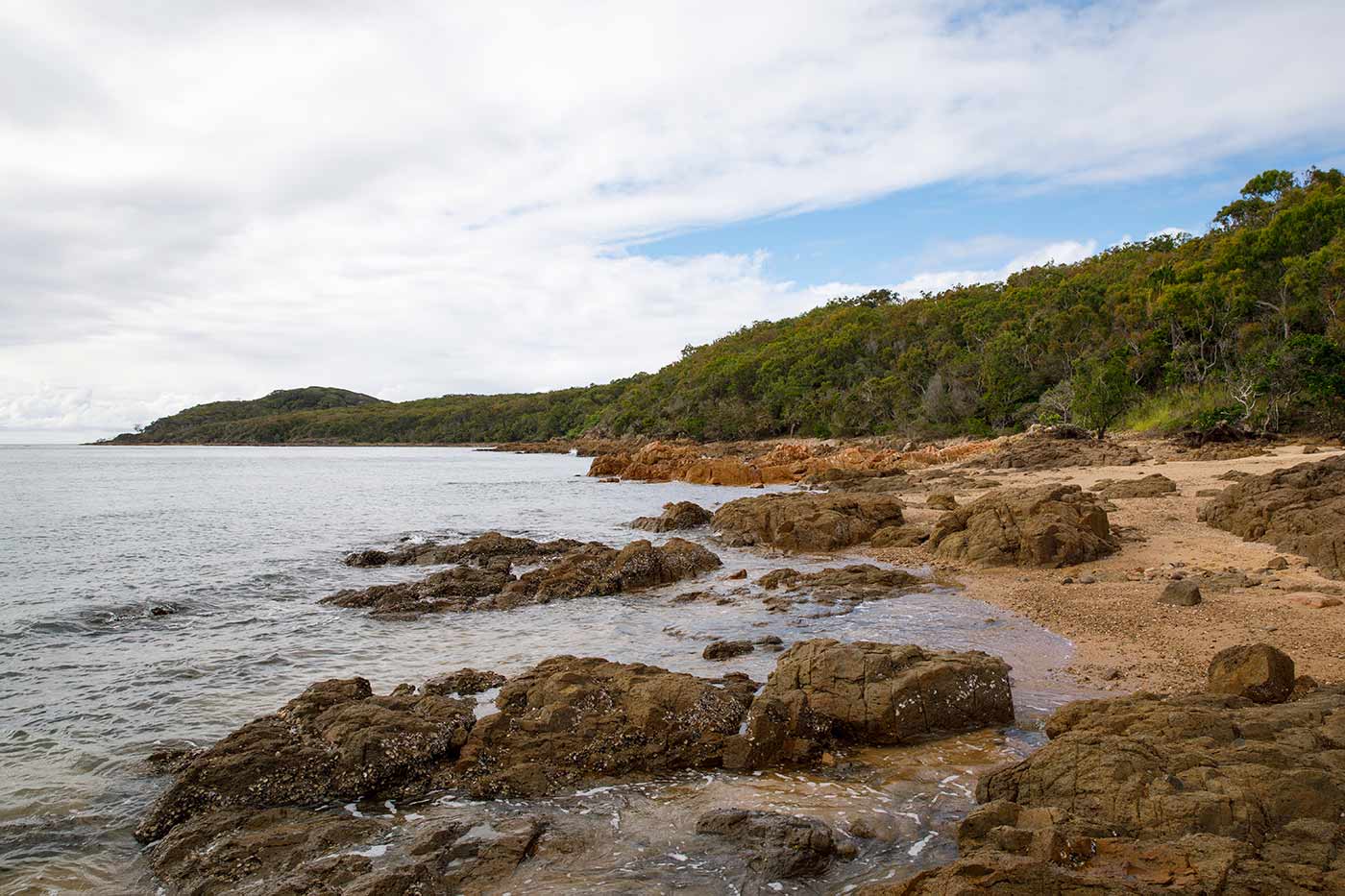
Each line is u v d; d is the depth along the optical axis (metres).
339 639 15.09
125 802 8.37
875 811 7.52
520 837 7.19
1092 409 53.19
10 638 15.16
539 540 28.75
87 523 34.50
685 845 7.05
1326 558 15.99
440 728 9.00
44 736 10.22
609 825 7.52
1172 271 65.69
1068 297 81.06
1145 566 17.83
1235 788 5.90
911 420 85.44
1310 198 61.84
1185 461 39.78
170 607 17.52
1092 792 6.39
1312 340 46.16
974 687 9.71
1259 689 8.54
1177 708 7.59
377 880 6.34
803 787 8.20
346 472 81.19
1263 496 20.95
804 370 107.06
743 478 54.25
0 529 32.28
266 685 12.34
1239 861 5.11
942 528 22.08
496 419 196.25
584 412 173.75
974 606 15.65
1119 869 5.30
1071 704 8.68
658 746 8.92
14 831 7.78
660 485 56.09
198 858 7.08
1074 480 35.84
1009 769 7.18
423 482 62.59
